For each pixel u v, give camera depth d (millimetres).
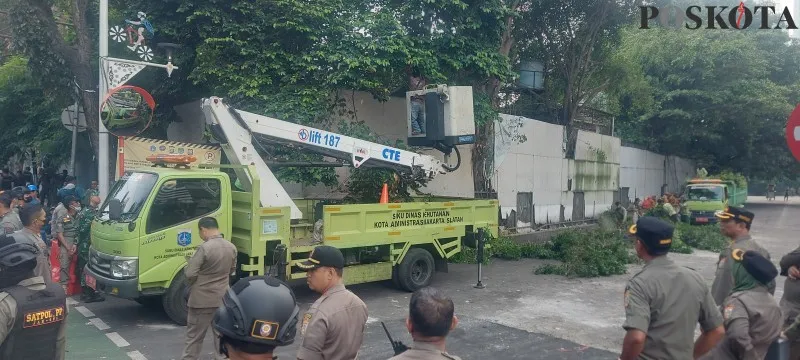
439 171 11328
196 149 11336
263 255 8617
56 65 12578
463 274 12391
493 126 16672
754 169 37562
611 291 10766
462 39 13188
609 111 24938
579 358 6742
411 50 12500
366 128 13422
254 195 8516
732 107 29156
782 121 32188
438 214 10891
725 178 30609
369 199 12445
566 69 20234
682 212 24203
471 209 11562
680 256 15914
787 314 4746
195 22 12266
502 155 17234
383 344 7168
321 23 12578
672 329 3385
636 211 21734
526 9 18625
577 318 8688
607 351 7035
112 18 14117
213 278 5766
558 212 20297
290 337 2139
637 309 3359
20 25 12172
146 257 7648
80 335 7414
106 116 10742
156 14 12336
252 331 2035
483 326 8117
